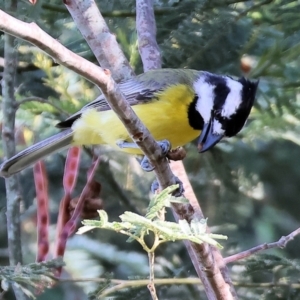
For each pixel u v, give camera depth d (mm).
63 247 9711
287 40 11695
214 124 9156
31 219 13500
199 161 12516
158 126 8891
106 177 12945
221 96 9211
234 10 11766
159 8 11477
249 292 10227
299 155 13375
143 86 9008
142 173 13828
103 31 9414
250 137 12180
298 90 11648
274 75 11516
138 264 12773
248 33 11602
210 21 11523
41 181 9930
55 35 11469
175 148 8734
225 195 12891
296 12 11758
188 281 9531
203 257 7039
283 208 13930
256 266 9336
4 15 4852
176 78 9141
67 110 11266
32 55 11406
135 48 11242
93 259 12688
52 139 9391
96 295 9078
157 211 5461
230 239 13039
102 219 5195
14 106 10133
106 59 9414
